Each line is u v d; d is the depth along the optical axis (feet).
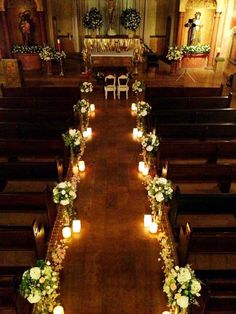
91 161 25.05
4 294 10.93
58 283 14.65
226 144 21.71
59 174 19.89
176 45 50.60
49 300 13.42
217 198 16.02
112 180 22.70
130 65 46.06
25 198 15.99
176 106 30.45
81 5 52.42
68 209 17.90
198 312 12.38
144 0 52.03
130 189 21.76
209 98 30.58
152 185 17.62
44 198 16.02
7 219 17.99
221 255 15.60
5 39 47.83
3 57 48.88
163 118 27.09
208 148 21.80
